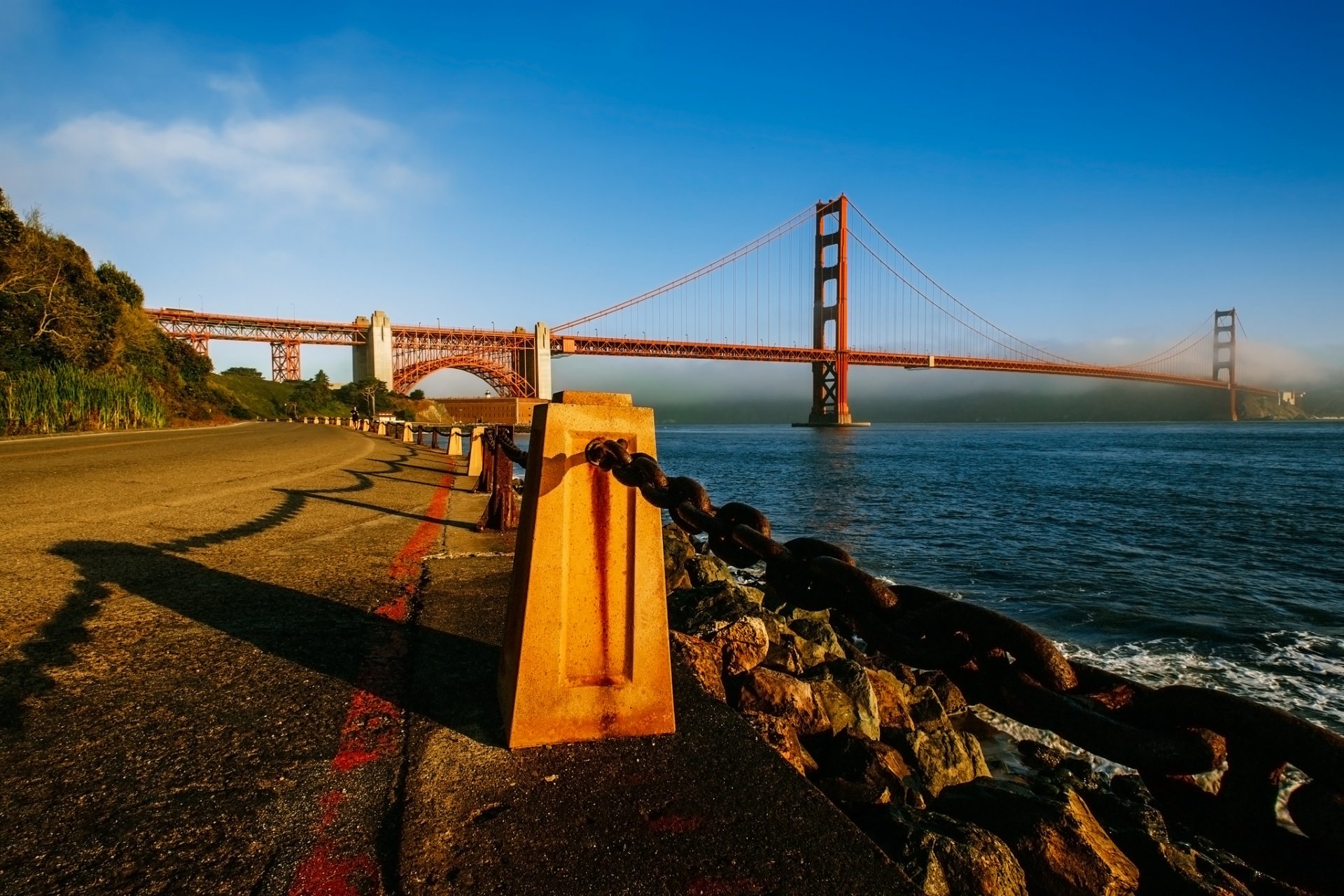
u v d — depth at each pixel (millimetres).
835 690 3711
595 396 2039
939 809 2928
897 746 3756
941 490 25719
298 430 30703
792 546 1208
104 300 27953
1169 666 6938
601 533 2008
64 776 1766
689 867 1452
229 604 3309
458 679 2391
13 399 20578
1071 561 12359
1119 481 29703
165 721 2070
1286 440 79062
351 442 21000
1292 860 610
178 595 3451
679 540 6738
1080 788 4055
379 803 1670
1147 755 656
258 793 1697
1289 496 23438
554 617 1945
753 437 103750
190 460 12250
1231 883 3059
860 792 2734
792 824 1608
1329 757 562
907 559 12508
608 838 1540
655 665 2020
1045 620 8617
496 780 1757
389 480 9875
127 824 1570
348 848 1503
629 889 1387
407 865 1435
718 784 1761
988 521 17719
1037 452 55344
